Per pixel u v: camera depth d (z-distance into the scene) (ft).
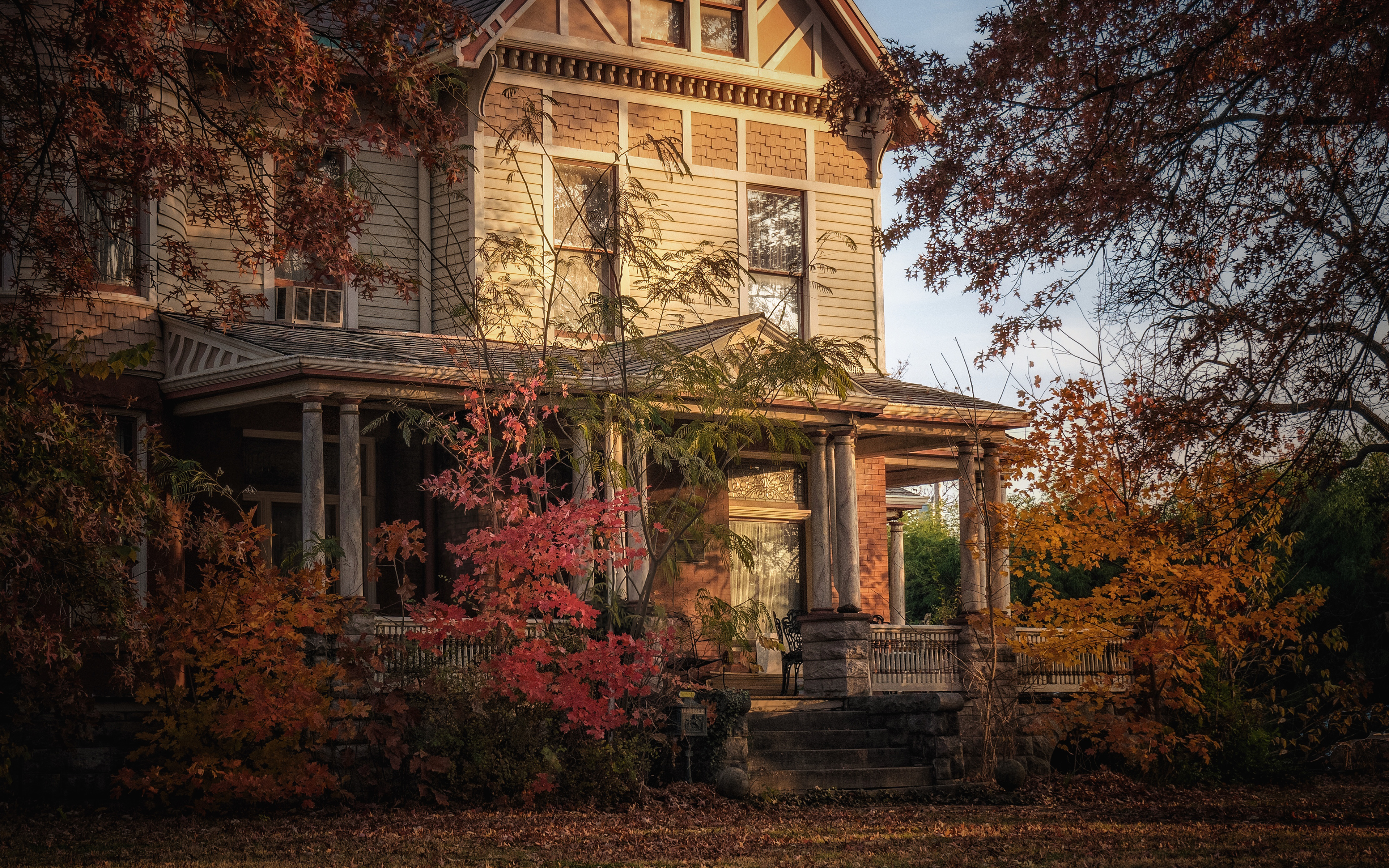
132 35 35.24
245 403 53.72
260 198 41.34
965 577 65.21
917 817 46.19
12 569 37.58
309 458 51.75
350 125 40.55
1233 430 37.19
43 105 41.78
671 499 66.95
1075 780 58.44
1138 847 37.14
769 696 64.03
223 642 46.75
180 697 46.47
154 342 42.29
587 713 48.85
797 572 72.43
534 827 42.16
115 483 38.65
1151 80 37.81
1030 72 39.22
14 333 38.60
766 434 64.54
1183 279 38.01
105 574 39.47
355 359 52.16
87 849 35.99
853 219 74.54
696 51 70.44
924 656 62.54
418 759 47.32
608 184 68.44
